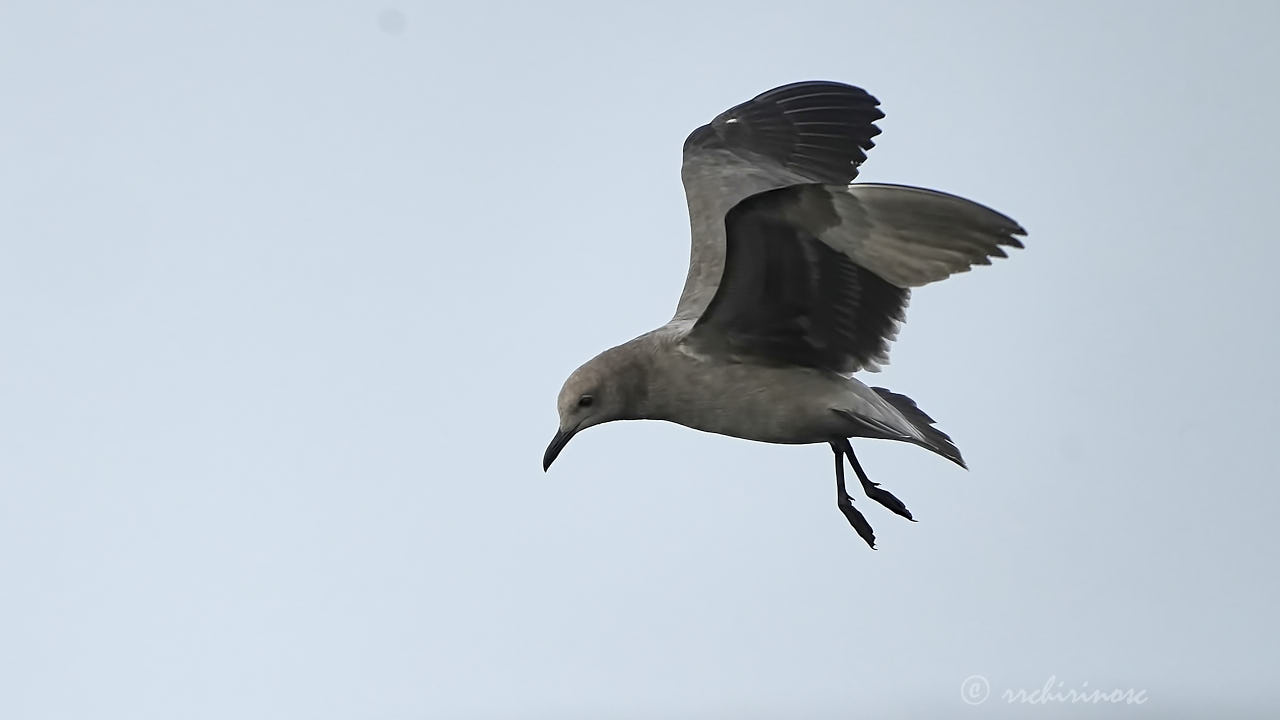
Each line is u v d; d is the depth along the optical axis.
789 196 11.79
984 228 11.51
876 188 11.62
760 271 12.59
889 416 13.48
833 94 16.61
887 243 11.97
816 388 13.44
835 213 11.91
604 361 13.68
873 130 16.44
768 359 13.48
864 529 14.13
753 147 16.50
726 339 13.38
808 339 13.29
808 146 16.47
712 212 15.66
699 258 15.11
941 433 13.84
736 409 13.53
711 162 16.33
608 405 13.66
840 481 14.30
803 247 12.36
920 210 11.62
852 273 12.67
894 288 12.88
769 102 16.75
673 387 13.58
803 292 12.84
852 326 13.14
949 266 11.86
